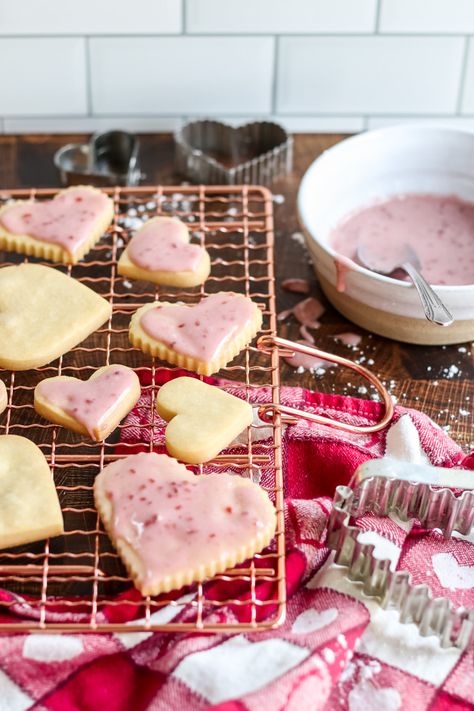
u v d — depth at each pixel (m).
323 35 1.13
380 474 0.85
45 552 0.83
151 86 1.16
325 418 0.90
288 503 0.89
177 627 0.80
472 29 1.13
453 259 1.03
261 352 0.96
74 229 0.98
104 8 1.11
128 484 0.85
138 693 0.82
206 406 0.88
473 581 0.87
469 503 0.87
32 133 1.18
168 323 0.92
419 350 1.00
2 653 0.82
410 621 0.84
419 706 0.81
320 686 0.80
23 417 0.93
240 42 1.13
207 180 1.12
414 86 1.17
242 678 0.80
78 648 0.82
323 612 0.84
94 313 0.93
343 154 1.04
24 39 1.12
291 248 1.07
